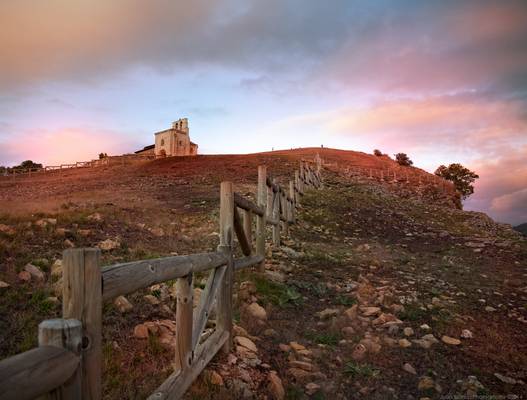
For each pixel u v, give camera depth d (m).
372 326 5.67
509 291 7.91
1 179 42.03
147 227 9.91
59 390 1.52
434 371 4.42
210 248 8.78
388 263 10.03
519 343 5.29
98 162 54.41
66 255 1.74
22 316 4.06
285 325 5.48
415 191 37.84
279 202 10.94
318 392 3.89
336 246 11.88
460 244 13.52
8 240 6.60
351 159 54.47
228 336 4.26
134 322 4.46
